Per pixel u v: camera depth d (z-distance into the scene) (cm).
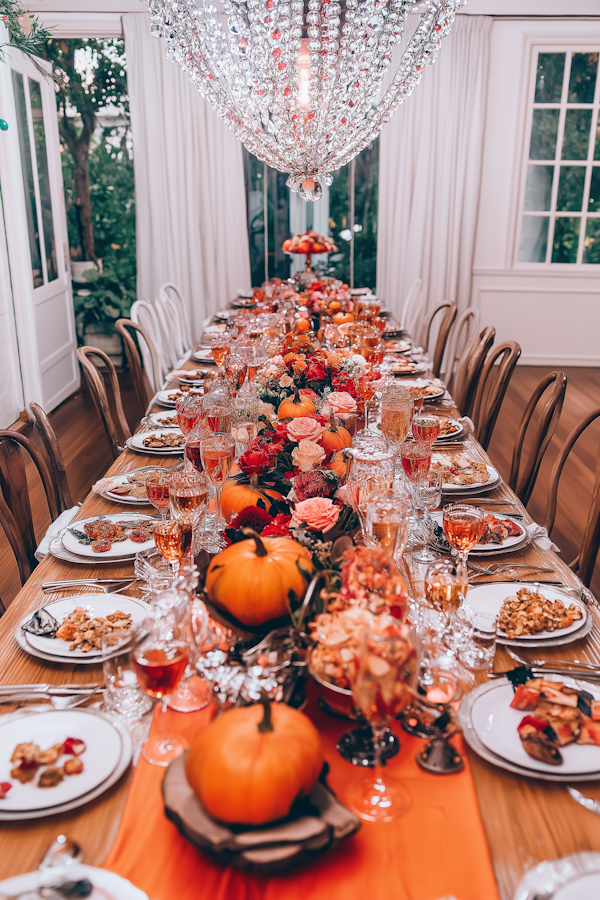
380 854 81
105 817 87
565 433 500
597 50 607
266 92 296
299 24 278
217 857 79
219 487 159
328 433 161
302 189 329
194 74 304
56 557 155
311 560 110
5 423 481
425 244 641
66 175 666
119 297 700
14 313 495
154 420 253
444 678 102
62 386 593
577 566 203
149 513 176
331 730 100
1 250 475
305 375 196
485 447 306
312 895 77
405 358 359
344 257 678
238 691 94
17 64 483
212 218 639
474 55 598
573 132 629
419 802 88
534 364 686
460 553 142
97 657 117
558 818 87
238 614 103
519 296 670
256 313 411
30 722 100
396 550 123
